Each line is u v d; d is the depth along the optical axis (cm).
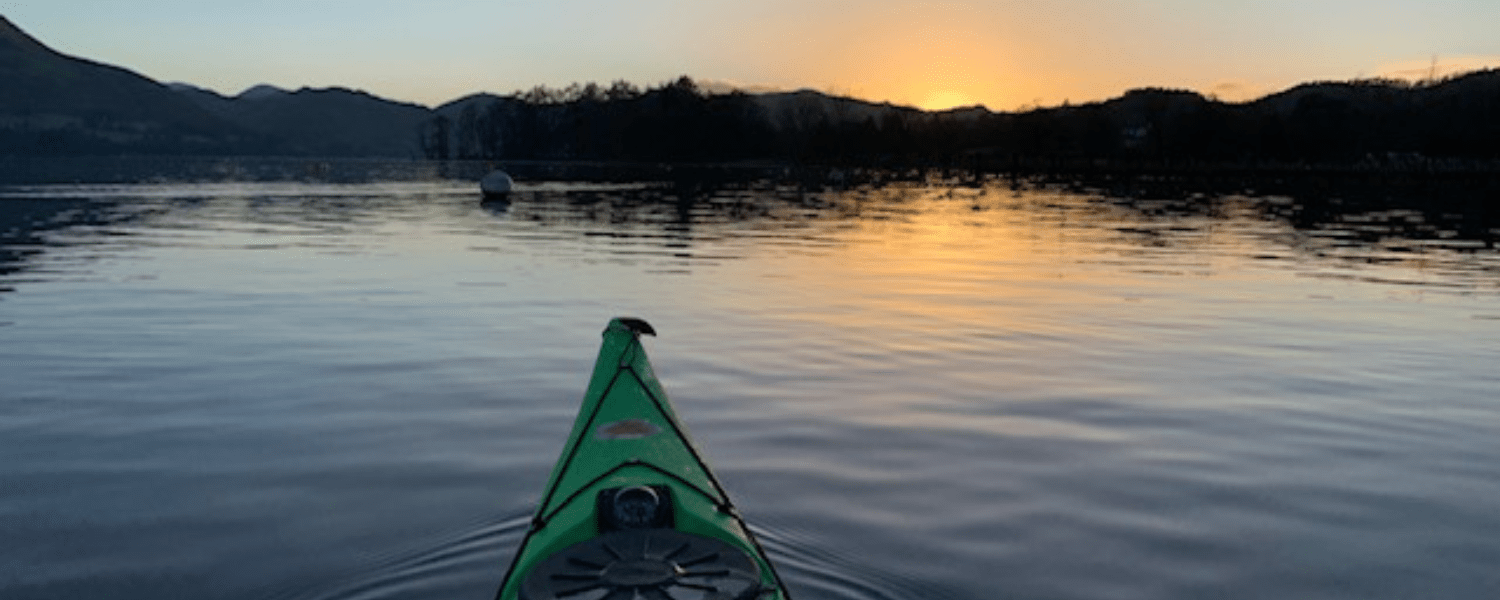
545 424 941
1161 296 1834
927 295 1823
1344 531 700
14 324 1427
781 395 1066
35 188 6209
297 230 3177
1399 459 866
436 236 3012
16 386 1067
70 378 1105
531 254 2498
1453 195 6669
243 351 1255
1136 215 4403
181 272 2048
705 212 4434
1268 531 698
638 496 498
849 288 1911
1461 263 2445
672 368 1193
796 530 683
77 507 718
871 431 932
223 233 3022
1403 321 1575
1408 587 612
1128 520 714
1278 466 843
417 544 653
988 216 4291
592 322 1492
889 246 2817
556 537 494
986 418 982
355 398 1030
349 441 882
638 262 2339
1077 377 1160
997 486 781
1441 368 1225
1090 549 660
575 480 573
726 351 1294
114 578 601
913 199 5934
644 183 8575
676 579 427
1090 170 13550
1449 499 768
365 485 768
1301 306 1725
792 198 5947
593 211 4425
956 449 877
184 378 1109
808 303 1712
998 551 654
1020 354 1290
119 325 1427
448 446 870
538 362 1207
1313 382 1145
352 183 8031
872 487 774
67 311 1545
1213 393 1092
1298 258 2547
